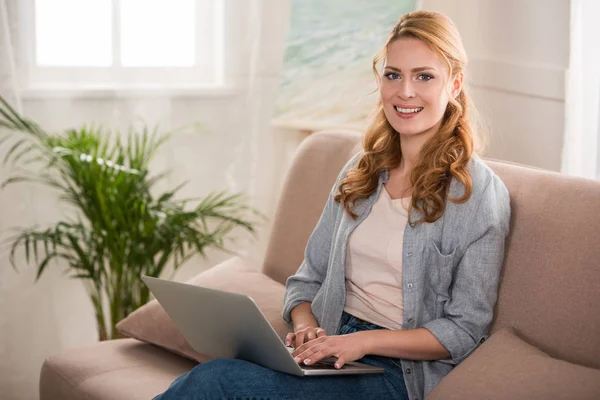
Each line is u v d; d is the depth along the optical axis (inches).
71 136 114.5
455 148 76.0
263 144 133.9
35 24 119.3
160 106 127.2
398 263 75.4
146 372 86.2
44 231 122.6
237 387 67.6
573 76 100.9
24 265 121.9
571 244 71.5
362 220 78.7
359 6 124.6
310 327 76.6
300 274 85.8
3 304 121.1
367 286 77.1
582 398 61.9
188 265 134.5
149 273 117.7
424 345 71.3
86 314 127.6
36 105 121.0
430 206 74.2
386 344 70.7
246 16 130.1
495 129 114.3
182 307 74.3
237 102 132.2
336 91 127.1
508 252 75.5
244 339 69.8
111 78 124.3
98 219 115.0
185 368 88.0
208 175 132.9
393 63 76.5
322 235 84.6
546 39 106.8
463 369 69.0
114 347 93.7
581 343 68.8
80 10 121.3
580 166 101.7
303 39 128.2
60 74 121.7
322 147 97.6
